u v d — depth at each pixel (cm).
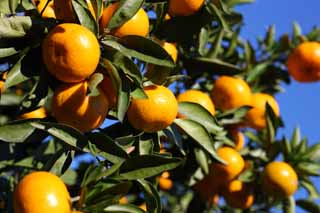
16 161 136
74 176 129
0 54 110
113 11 113
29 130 111
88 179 112
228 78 153
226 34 167
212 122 126
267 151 161
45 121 112
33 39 111
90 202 112
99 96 110
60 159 117
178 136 124
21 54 109
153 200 116
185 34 130
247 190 159
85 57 107
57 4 112
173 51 130
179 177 151
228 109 153
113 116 119
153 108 114
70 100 109
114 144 112
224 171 152
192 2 127
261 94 163
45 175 108
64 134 109
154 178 127
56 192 107
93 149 110
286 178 156
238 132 159
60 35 107
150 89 115
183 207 166
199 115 126
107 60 110
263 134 162
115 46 111
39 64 111
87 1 114
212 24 153
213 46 154
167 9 126
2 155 135
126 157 112
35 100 112
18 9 116
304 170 161
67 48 106
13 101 134
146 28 116
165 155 118
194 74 151
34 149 141
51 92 110
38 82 111
